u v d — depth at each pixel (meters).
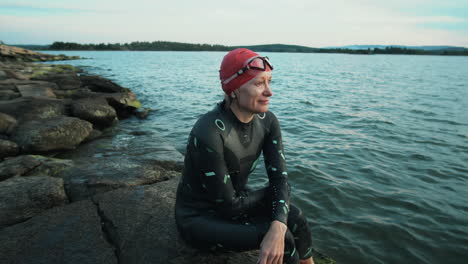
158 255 1.96
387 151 5.59
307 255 1.73
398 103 11.34
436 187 4.09
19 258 1.95
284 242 1.51
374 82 20.73
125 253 1.99
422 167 4.80
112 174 3.65
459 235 2.99
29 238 2.17
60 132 5.85
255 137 1.69
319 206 3.55
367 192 3.90
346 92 15.18
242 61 1.43
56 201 2.94
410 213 3.40
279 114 9.43
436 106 10.62
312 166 4.78
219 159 1.52
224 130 1.54
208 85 19.27
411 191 3.96
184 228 1.72
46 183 3.18
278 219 1.52
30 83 12.25
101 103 8.39
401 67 44.84
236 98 1.52
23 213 2.69
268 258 1.42
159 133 7.29
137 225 2.32
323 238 2.93
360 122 8.09
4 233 2.23
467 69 40.62
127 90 13.65
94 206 2.68
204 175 1.55
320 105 11.13
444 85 18.36
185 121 8.80
